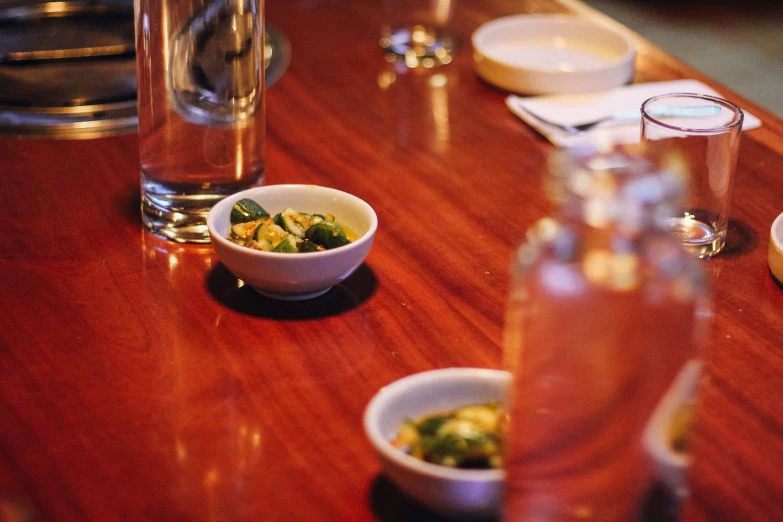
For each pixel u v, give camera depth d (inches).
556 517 22.0
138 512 25.0
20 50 56.5
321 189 36.8
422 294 35.4
